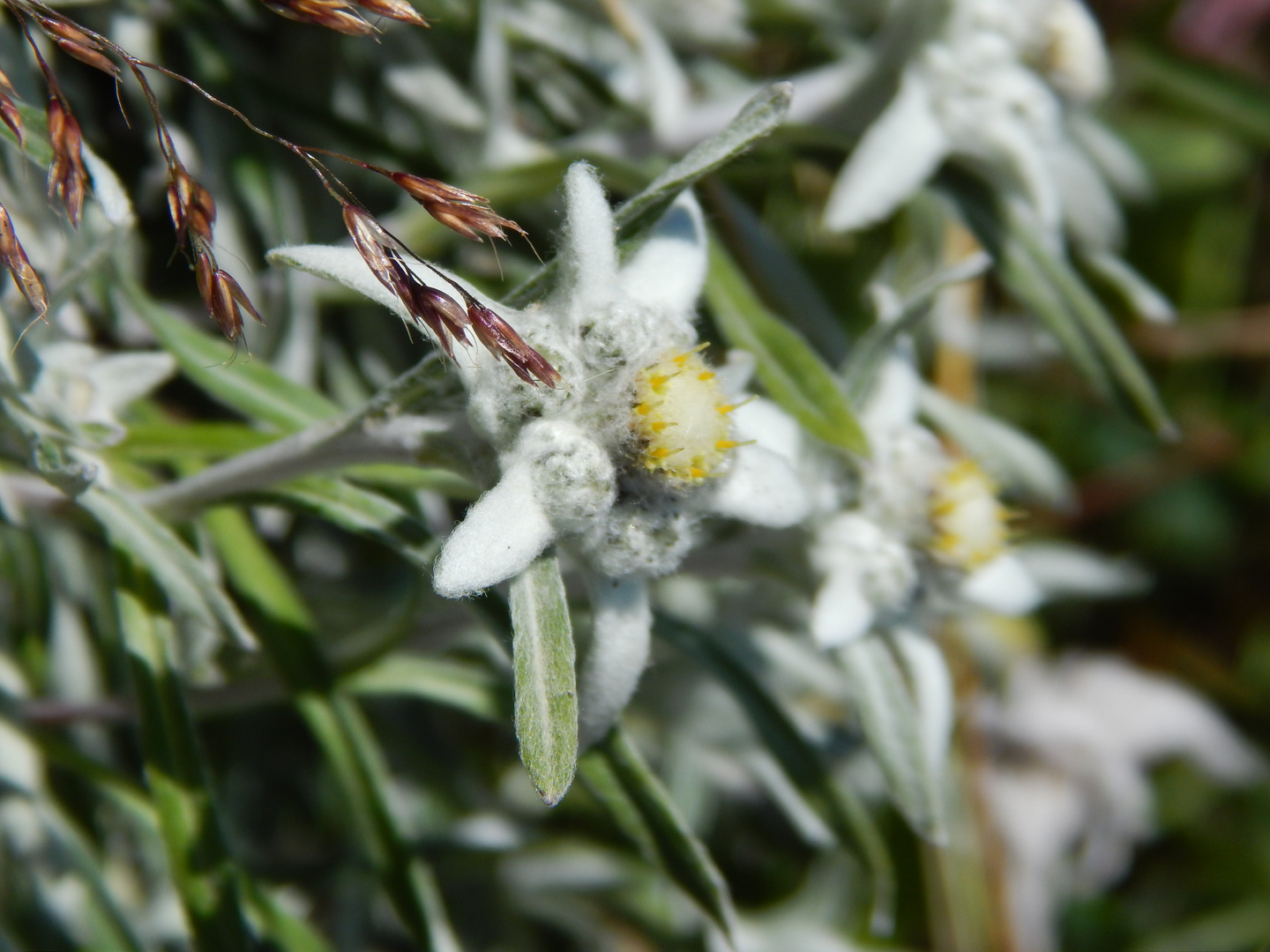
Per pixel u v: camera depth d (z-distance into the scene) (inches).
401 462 4.5
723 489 4.6
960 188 5.9
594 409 4.3
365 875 6.4
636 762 4.7
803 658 6.6
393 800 5.2
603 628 4.6
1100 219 6.4
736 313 5.1
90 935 5.5
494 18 5.7
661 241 4.6
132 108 5.6
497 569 4.2
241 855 6.4
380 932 6.8
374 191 6.1
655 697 6.6
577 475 4.2
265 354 5.7
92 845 5.8
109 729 6.0
